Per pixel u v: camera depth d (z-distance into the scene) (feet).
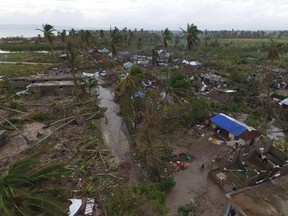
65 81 192.34
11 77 212.02
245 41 599.57
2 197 40.19
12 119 131.13
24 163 47.62
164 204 70.13
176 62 288.30
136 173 93.35
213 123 123.34
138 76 120.57
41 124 132.16
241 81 208.13
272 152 104.22
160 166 90.17
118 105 161.58
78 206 69.92
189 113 129.08
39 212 43.57
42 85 177.27
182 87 118.11
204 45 453.58
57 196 50.90
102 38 415.64
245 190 60.23
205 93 183.32
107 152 107.14
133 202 62.80
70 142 113.50
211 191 83.05
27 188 44.52
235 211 61.72
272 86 205.67
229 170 92.32
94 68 270.87
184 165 95.35
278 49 185.78
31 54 351.05
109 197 73.61
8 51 394.52
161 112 110.73
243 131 110.01
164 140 108.37
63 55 304.30
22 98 168.25
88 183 85.97
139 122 122.62
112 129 132.05
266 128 133.08
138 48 390.63
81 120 136.77
